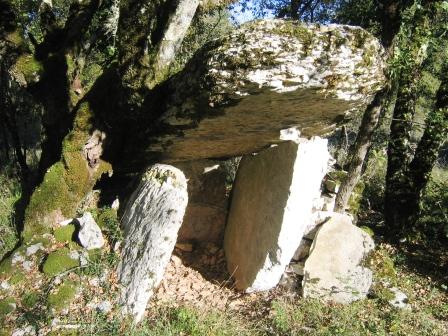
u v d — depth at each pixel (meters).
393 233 8.46
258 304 5.45
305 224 5.52
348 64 3.69
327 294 5.61
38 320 4.38
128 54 4.66
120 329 4.40
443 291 6.57
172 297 5.37
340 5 8.70
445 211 8.18
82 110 5.21
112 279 4.80
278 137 5.11
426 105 10.60
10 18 6.02
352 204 7.52
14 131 7.54
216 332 4.64
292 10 8.70
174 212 4.81
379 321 5.34
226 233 6.58
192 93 4.11
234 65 3.65
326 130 5.14
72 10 6.21
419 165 8.40
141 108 4.77
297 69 3.65
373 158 8.80
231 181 8.90
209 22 10.30
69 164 5.25
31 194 5.50
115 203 5.49
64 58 5.95
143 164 5.76
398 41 6.37
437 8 6.04
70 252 4.92
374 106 6.44
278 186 5.37
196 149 5.57
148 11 4.54
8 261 4.94
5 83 7.44
